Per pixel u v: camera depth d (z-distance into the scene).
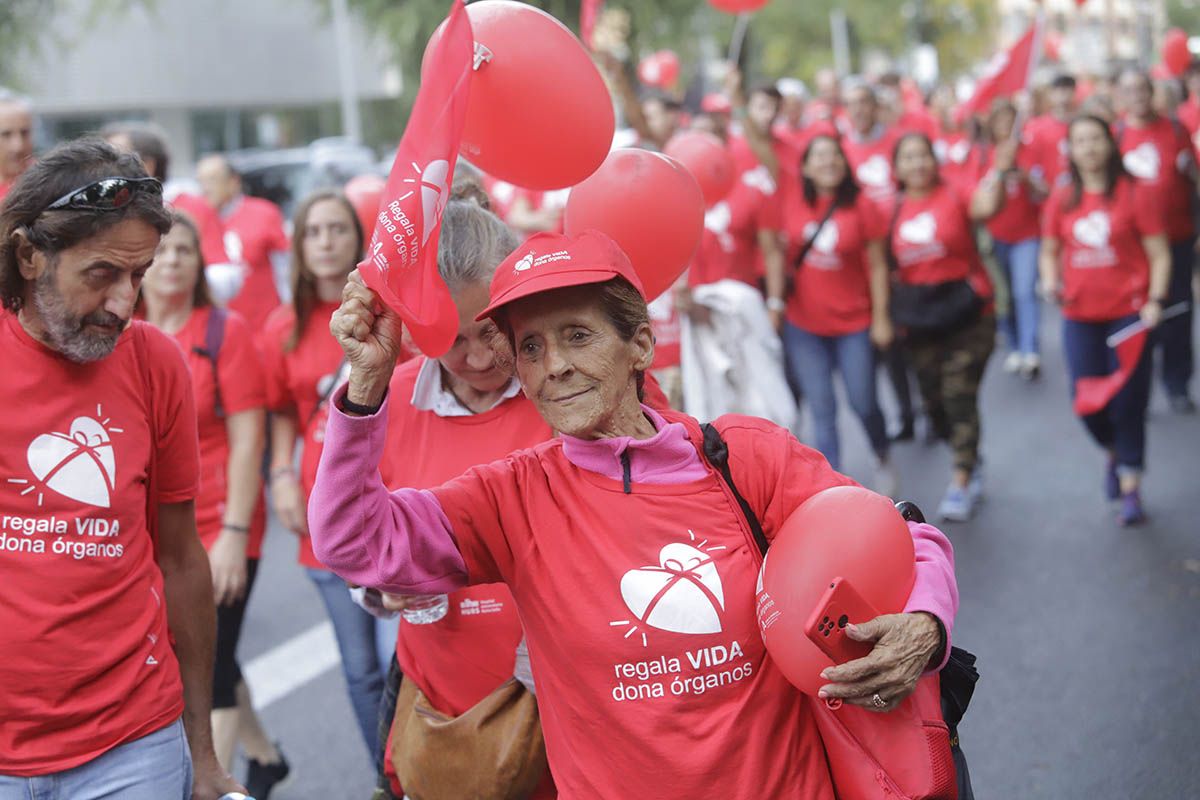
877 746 2.45
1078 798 4.68
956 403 8.16
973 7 40.69
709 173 5.61
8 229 2.73
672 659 2.42
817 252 8.02
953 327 8.08
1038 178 13.77
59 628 2.83
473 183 3.55
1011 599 6.66
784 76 42.03
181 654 3.24
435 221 2.35
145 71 28.52
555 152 2.84
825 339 8.20
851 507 2.45
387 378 2.38
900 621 2.41
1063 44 36.34
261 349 4.92
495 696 3.02
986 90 11.29
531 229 7.84
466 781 2.98
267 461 7.13
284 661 6.63
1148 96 9.85
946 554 2.66
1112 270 7.68
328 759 5.48
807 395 8.28
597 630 2.43
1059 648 5.98
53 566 2.83
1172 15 54.50
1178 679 5.55
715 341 5.90
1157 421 10.30
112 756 2.90
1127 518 7.72
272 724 5.86
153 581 3.01
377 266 2.29
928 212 8.09
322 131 34.66
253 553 4.87
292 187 17.02
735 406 5.91
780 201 8.65
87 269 2.73
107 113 29.14
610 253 2.45
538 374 2.47
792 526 2.45
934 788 2.44
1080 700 5.43
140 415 2.98
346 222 4.82
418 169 2.35
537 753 2.97
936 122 17.03
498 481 2.55
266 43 30.73
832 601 2.34
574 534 2.48
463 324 3.08
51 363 2.85
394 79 32.03
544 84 2.75
